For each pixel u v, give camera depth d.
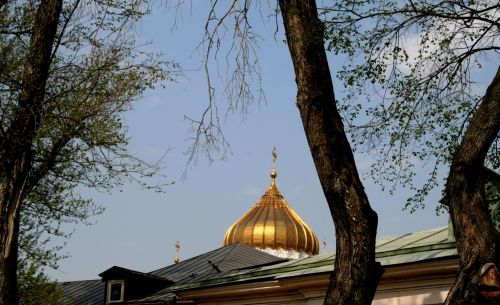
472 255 9.80
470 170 10.14
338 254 10.46
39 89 13.85
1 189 13.11
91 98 16.52
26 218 20.30
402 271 19.14
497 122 10.17
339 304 10.24
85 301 36.47
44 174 15.80
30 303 23.66
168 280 32.75
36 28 13.94
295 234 58.44
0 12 16.67
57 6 13.99
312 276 20.89
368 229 10.40
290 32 11.37
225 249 35.50
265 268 23.62
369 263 10.34
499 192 14.82
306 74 11.11
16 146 13.38
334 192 10.55
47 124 15.62
